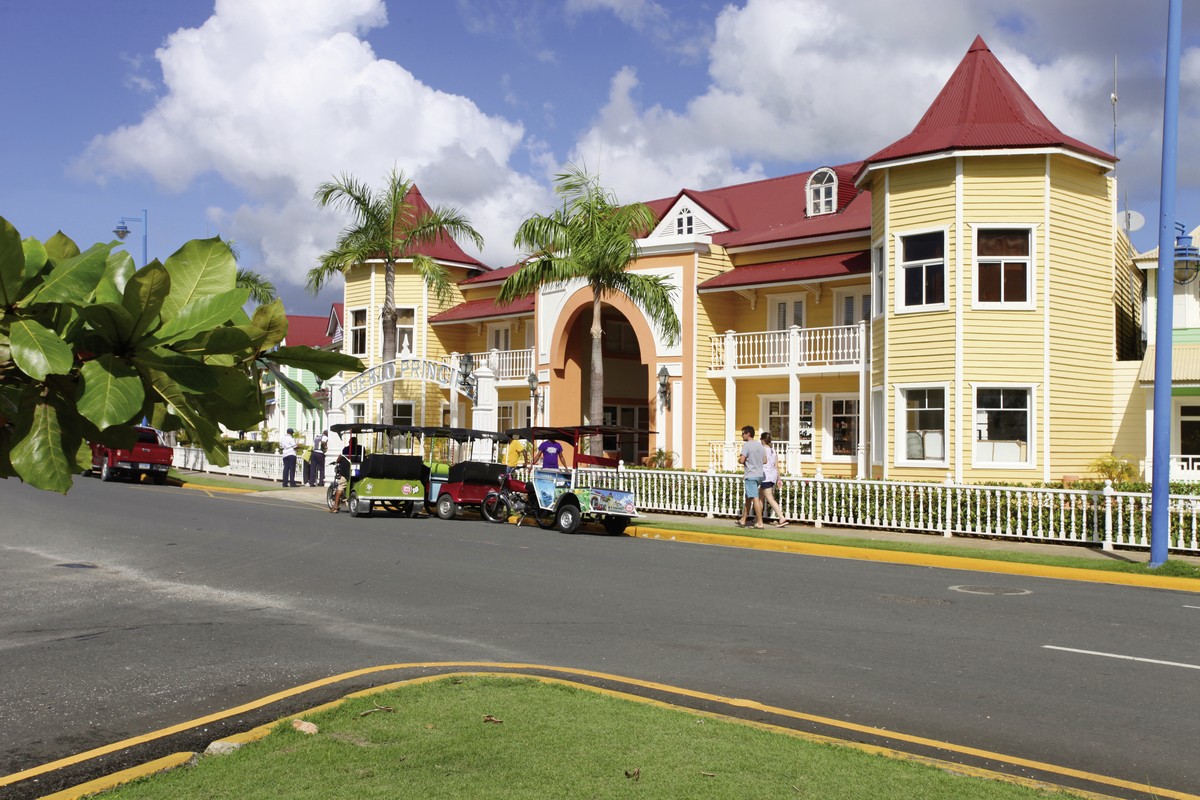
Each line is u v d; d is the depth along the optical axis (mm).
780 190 35156
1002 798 5121
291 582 12992
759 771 5379
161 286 2045
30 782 5484
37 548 16625
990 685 7910
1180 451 24906
